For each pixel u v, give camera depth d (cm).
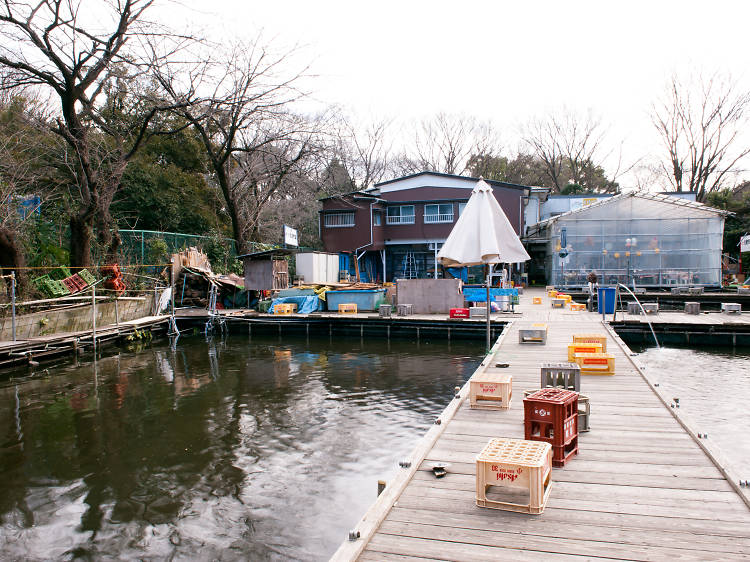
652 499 362
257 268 1972
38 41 1328
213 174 2772
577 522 329
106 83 1669
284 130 2212
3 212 1438
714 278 2280
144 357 1309
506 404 598
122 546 442
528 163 4722
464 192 2970
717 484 386
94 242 1680
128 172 2144
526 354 950
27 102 1920
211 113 1878
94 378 1067
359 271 2894
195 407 850
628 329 1420
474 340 1495
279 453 647
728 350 1318
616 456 448
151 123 2214
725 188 3316
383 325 1587
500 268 2756
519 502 353
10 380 1051
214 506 512
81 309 1407
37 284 1409
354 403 866
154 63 1536
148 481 569
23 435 720
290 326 1703
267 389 966
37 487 557
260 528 470
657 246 2338
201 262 2188
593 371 788
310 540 450
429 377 1055
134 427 750
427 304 1694
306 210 3312
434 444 487
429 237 3006
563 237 2397
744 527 319
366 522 328
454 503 362
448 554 295
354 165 4200
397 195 3069
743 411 790
